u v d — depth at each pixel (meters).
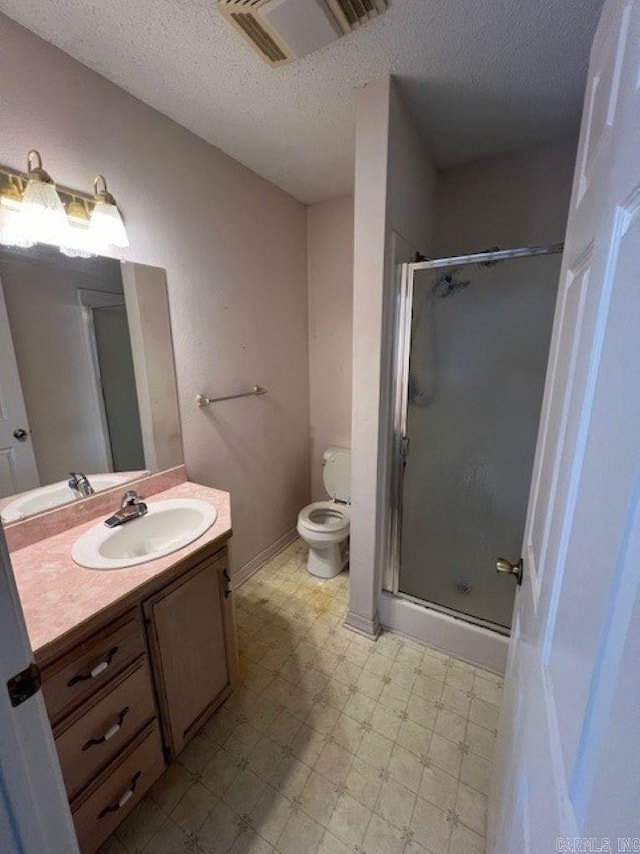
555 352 0.80
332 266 2.43
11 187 1.10
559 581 0.51
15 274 1.15
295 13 1.04
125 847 1.05
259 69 1.27
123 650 1.00
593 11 1.05
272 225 2.15
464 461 1.64
